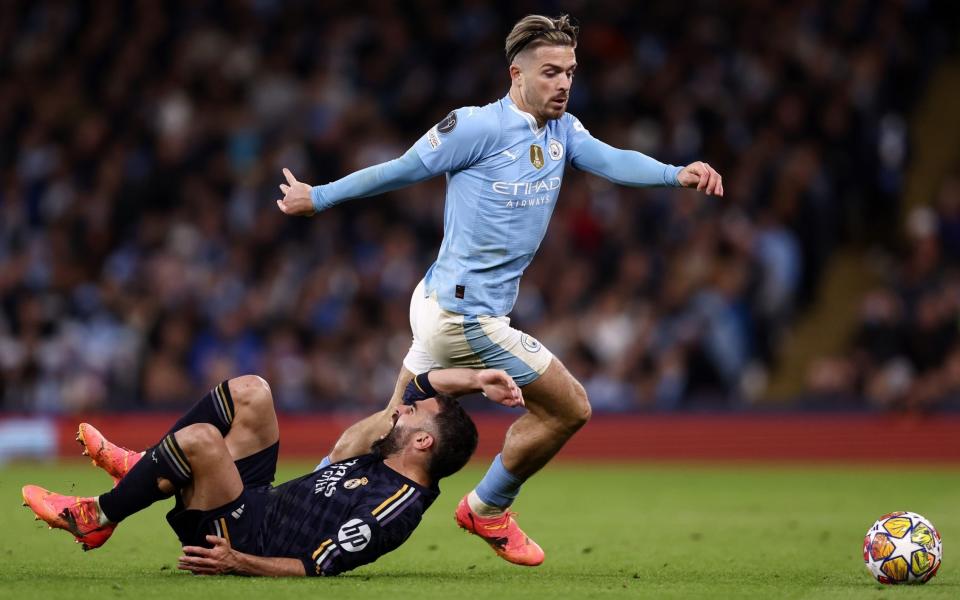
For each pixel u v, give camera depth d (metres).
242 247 62.19
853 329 64.06
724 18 68.50
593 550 28.00
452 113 21.91
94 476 49.34
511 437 22.97
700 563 25.50
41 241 64.94
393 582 21.03
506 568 24.28
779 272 58.47
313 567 20.59
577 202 62.50
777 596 20.31
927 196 69.69
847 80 65.12
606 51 68.56
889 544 21.83
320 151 64.75
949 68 74.31
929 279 56.69
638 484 47.31
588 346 58.06
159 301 60.12
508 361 22.25
